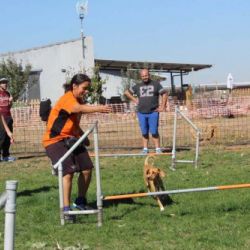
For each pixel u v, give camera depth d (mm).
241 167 10891
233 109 29984
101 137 19766
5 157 13438
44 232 6398
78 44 43188
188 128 22094
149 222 6730
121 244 5832
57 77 44844
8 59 45188
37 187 9391
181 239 5910
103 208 7566
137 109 13266
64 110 6953
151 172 7609
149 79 13047
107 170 11062
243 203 7441
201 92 50344
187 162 11227
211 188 7059
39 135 22219
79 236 6195
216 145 15305
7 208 3398
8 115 13266
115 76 48406
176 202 7758
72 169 6871
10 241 3383
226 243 5684
